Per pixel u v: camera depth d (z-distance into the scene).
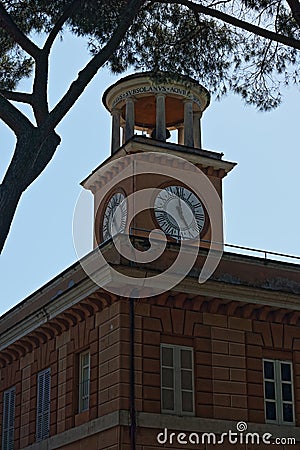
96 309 31.97
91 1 20.03
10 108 15.80
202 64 23.31
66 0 20.09
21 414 36.69
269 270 33.72
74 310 32.84
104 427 30.03
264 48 23.09
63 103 16.38
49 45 17.17
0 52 21.61
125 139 38.41
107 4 20.25
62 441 32.47
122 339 30.36
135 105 40.38
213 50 23.27
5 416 38.44
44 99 16.42
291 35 21.98
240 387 31.95
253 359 32.56
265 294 32.84
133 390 29.92
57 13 20.22
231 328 32.53
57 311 33.81
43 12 20.67
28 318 35.69
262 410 32.03
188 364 31.48
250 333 32.84
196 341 31.77
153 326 31.11
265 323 33.25
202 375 31.48
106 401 30.41
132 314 30.77
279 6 21.84
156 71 23.45
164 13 23.09
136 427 29.55
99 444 30.31
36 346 36.41
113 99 39.56
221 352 32.06
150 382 30.41
